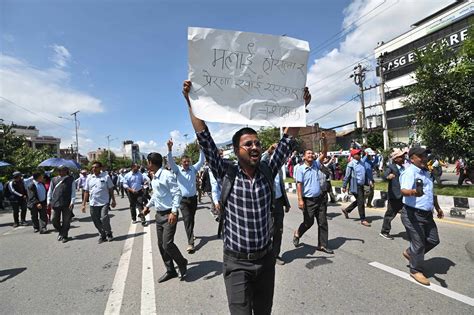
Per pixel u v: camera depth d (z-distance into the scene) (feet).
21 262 18.16
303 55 8.42
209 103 7.48
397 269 13.56
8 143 67.77
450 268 13.38
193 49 7.47
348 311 10.03
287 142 7.91
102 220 22.02
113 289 12.96
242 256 6.65
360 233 20.52
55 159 50.70
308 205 16.93
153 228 26.55
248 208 6.70
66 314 10.93
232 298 6.58
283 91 8.17
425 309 9.94
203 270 14.80
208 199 47.26
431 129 32.45
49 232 28.22
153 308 10.98
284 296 11.39
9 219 40.50
